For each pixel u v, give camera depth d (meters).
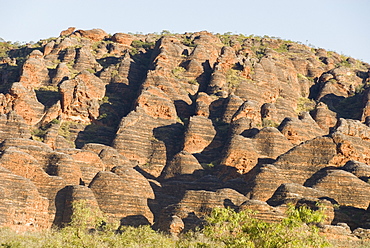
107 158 116.62
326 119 149.50
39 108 138.88
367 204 99.38
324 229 85.44
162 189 110.88
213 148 128.75
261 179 106.69
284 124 129.25
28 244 76.06
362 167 107.12
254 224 61.59
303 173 111.75
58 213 98.19
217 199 97.81
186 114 143.25
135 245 75.69
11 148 107.94
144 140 129.00
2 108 137.25
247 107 134.12
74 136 134.25
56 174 106.50
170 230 90.81
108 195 100.25
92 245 74.50
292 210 61.72
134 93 153.75
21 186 96.62
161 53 158.38
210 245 69.94
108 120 140.62
